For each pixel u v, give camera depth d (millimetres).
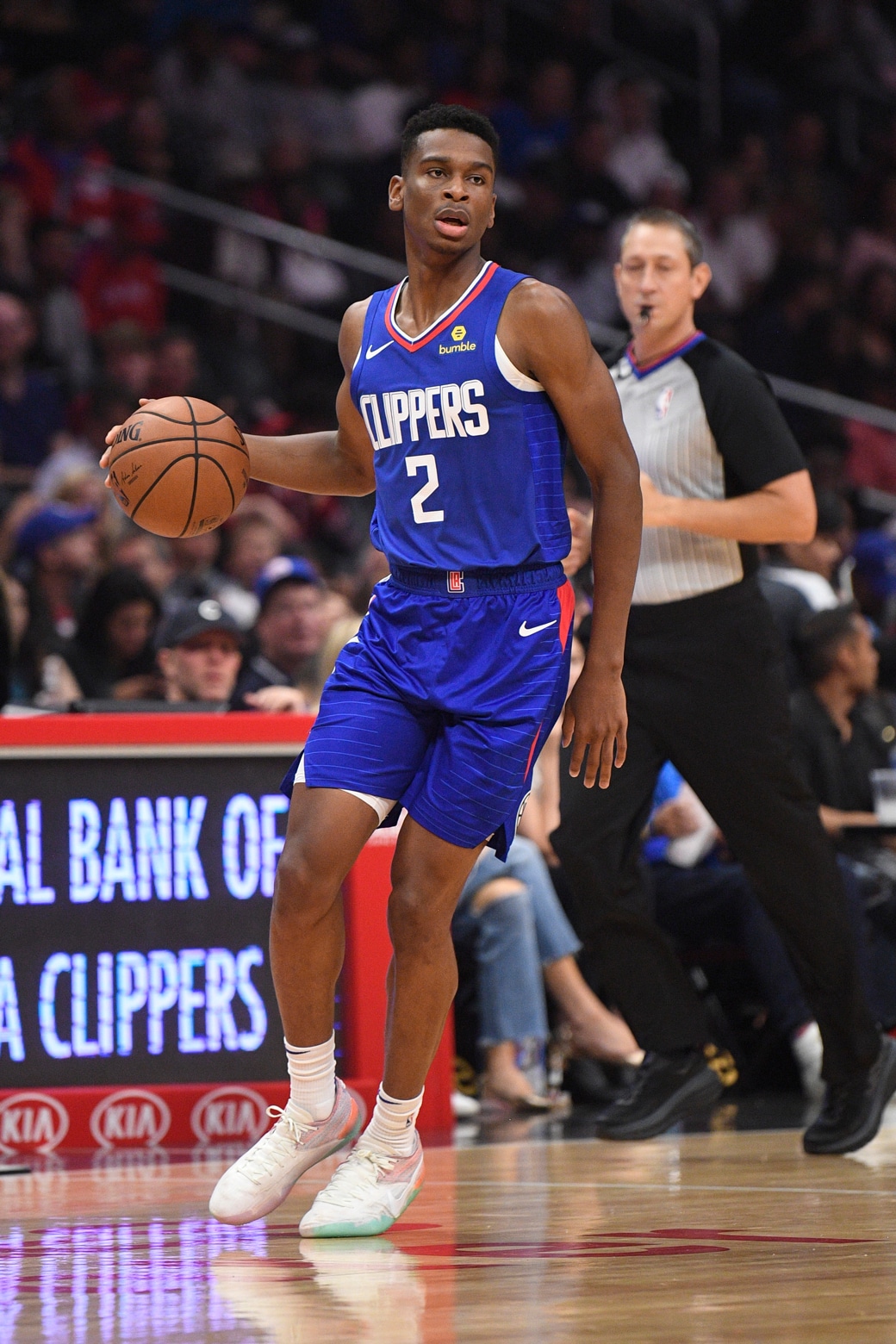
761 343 43531
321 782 8359
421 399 8461
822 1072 12008
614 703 8617
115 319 36031
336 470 9742
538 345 8344
